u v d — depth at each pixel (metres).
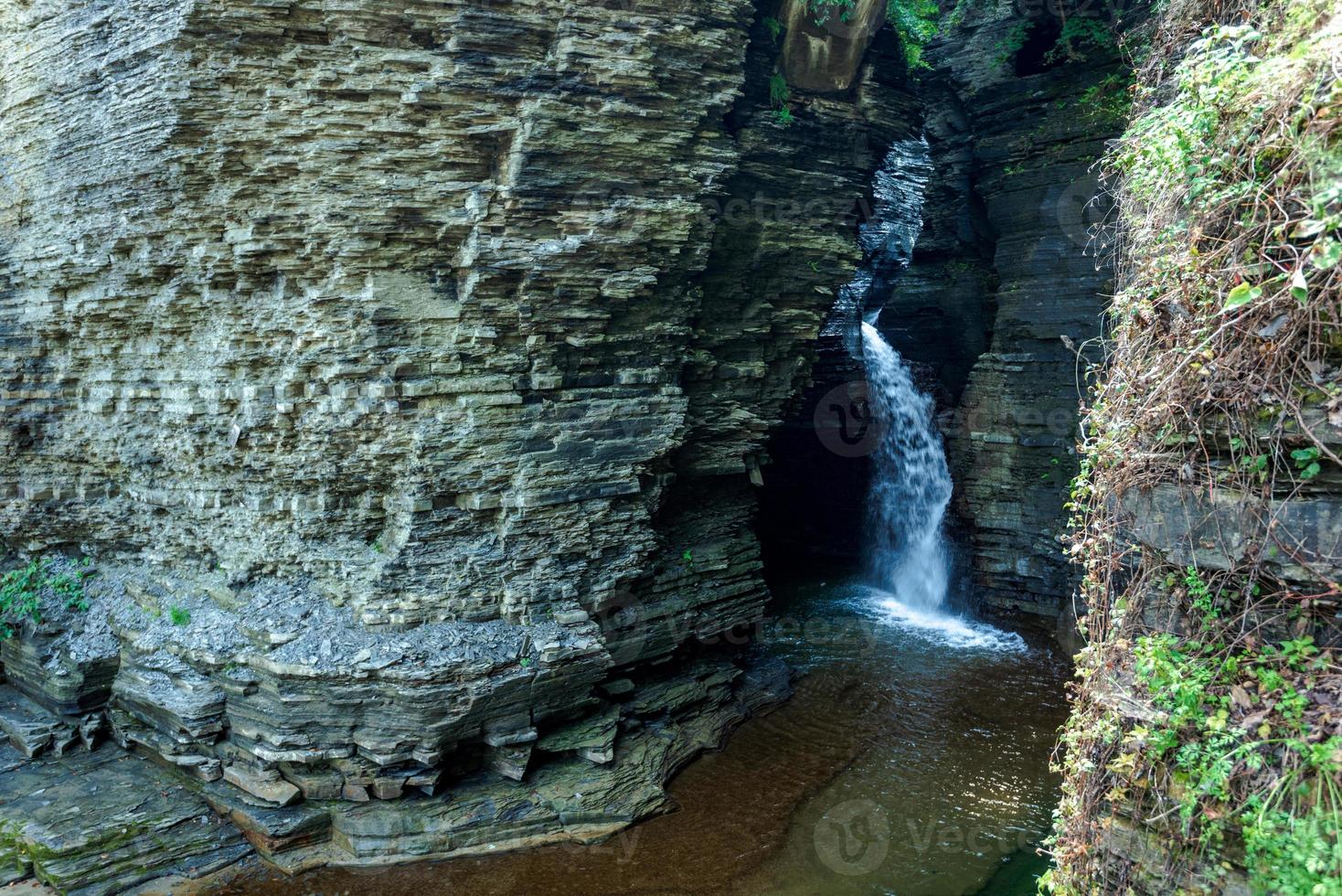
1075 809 5.75
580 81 9.99
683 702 12.00
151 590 11.58
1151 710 5.10
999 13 16.61
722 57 11.02
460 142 9.77
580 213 10.28
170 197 10.04
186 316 10.73
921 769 11.39
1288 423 4.69
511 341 10.45
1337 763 4.20
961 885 9.09
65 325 11.64
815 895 8.91
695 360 12.17
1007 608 16.72
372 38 9.45
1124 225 8.36
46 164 11.09
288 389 10.12
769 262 13.09
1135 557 5.64
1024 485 16.38
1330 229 4.45
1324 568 4.55
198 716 10.04
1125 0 14.55
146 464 11.55
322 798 9.71
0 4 11.01
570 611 10.60
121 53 9.77
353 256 9.73
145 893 8.76
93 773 10.57
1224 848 4.67
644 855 9.51
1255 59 5.20
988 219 16.95
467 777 10.16
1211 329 5.05
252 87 9.41
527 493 10.30
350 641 9.80
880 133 14.30
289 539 10.62
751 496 14.12
